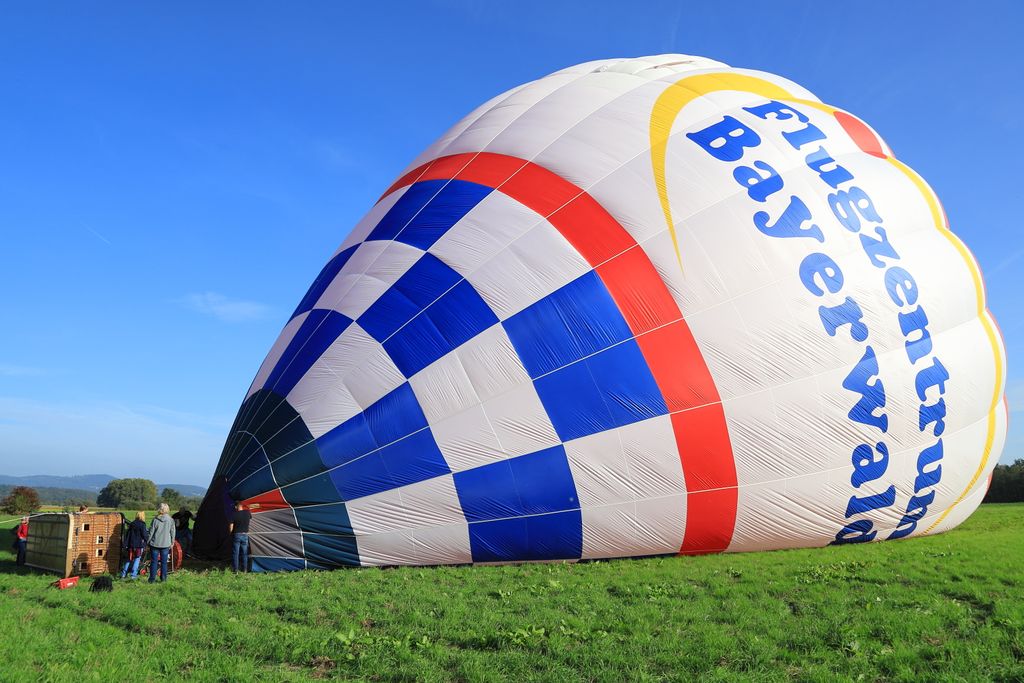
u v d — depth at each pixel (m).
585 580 10.25
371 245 13.95
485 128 15.06
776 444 12.38
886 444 13.08
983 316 14.96
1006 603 7.77
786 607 8.26
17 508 43.38
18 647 6.43
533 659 6.38
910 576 9.73
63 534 11.66
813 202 13.41
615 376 12.03
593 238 12.74
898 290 13.35
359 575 11.02
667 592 9.24
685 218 12.88
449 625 7.60
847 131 15.10
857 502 13.06
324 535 11.88
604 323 12.21
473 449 11.88
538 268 12.56
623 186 13.20
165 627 7.72
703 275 12.51
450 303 12.53
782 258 12.79
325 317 13.21
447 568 11.73
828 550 12.81
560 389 11.98
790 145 14.06
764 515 12.56
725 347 12.28
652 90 14.73
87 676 5.71
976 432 14.46
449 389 12.02
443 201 13.80
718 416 12.17
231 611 8.50
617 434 11.98
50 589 10.05
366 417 12.05
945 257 14.27
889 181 14.41
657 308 12.33
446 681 5.95
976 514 22.61
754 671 6.06
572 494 11.91
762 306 12.52
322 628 7.62
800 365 12.48
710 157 13.51
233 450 12.87
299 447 12.06
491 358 12.09
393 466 11.91
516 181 13.61
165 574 10.77
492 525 11.91
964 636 6.79
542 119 14.56
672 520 12.21
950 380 13.68
